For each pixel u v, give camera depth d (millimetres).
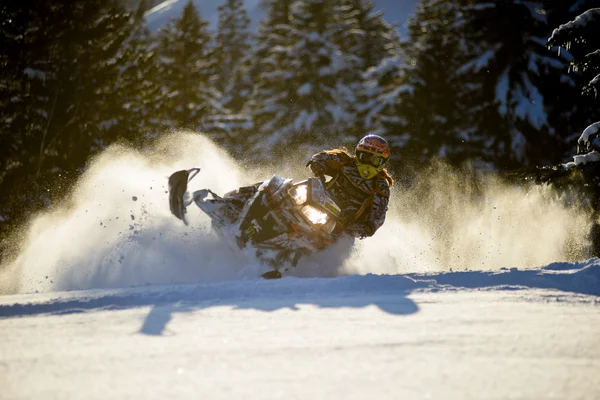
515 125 65562
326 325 9977
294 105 90750
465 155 68312
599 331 9531
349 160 18828
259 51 130375
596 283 13922
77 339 9164
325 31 95688
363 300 12203
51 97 56656
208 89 105750
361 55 107938
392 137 76250
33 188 52000
